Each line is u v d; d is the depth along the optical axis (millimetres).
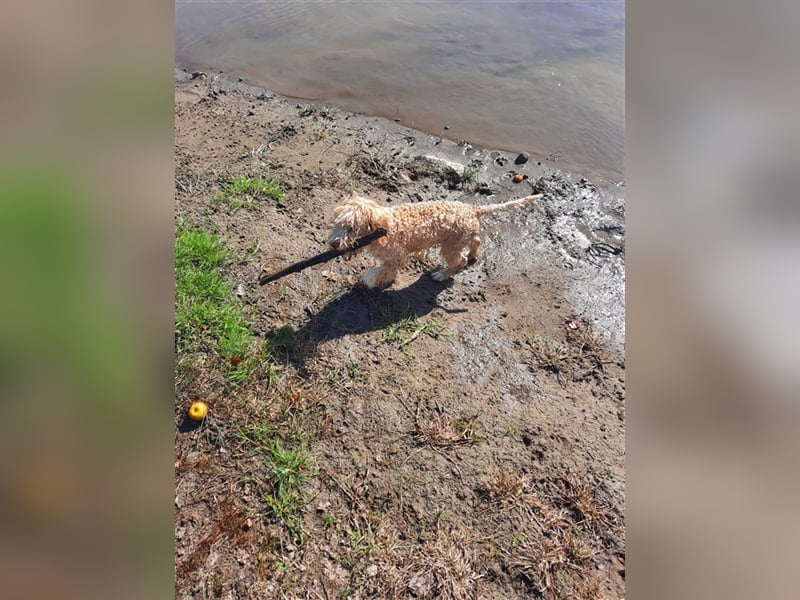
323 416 3639
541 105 7297
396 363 4043
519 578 3020
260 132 6500
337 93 7531
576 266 5121
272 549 3016
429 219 4316
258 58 8453
